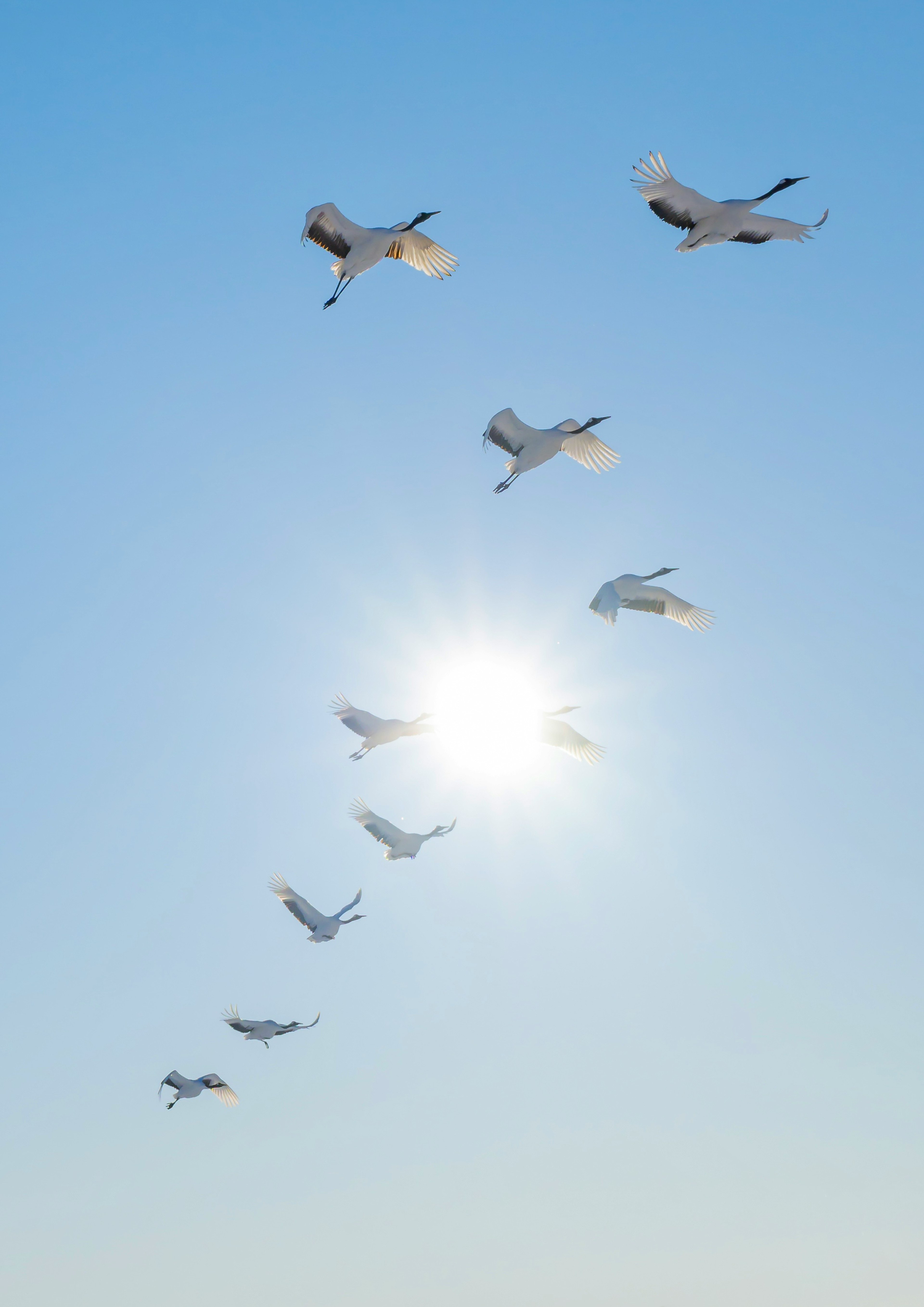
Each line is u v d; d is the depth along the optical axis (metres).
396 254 36.53
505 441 38.00
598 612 39.06
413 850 46.44
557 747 41.62
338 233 35.59
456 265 36.59
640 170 34.66
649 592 39.59
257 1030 48.34
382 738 45.25
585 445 38.78
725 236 35.66
